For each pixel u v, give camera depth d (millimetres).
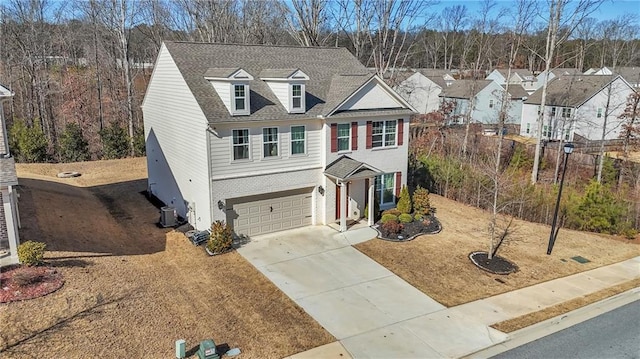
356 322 14102
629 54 83062
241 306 14773
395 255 19328
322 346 12750
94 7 45156
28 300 13258
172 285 15828
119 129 38781
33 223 19484
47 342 11656
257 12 46906
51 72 53156
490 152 39344
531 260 19141
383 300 15555
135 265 17078
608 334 13742
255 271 17500
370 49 42312
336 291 16109
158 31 48500
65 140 37219
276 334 13250
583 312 15062
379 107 23453
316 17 37781
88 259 16688
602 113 45750
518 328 13875
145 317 13453
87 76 51094
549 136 48781
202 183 20109
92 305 13562
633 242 21891
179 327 13203
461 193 27734
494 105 58438
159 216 23922
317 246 20172
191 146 20828
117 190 29094
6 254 16031
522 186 25578
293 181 21609
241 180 20172
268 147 20625
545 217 24234
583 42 78562
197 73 20922
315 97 22641
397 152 24594
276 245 20203
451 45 96125
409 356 12414
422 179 30422
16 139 35844
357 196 23562
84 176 32250
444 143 42281
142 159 37812
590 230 23312
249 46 24312
